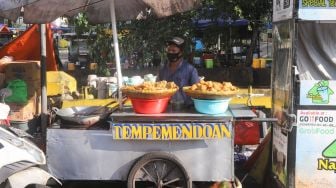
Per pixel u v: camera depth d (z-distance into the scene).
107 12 6.21
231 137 4.48
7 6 4.70
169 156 4.49
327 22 4.46
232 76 8.96
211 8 9.39
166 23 9.34
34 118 6.61
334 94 4.46
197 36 10.32
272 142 5.25
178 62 5.34
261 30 10.05
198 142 4.53
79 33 9.86
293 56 4.47
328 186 4.59
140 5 6.02
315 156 4.56
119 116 4.43
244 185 5.61
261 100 6.65
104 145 4.59
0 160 3.70
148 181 4.69
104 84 7.29
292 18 4.45
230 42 10.64
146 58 9.45
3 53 8.01
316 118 4.51
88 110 5.10
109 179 4.63
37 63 6.67
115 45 5.02
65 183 5.53
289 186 4.62
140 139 4.49
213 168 4.55
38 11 4.83
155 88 4.45
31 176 3.84
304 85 4.48
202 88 4.45
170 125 4.43
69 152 4.62
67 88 7.70
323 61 4.72
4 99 6.43
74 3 4.90
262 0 9.29
